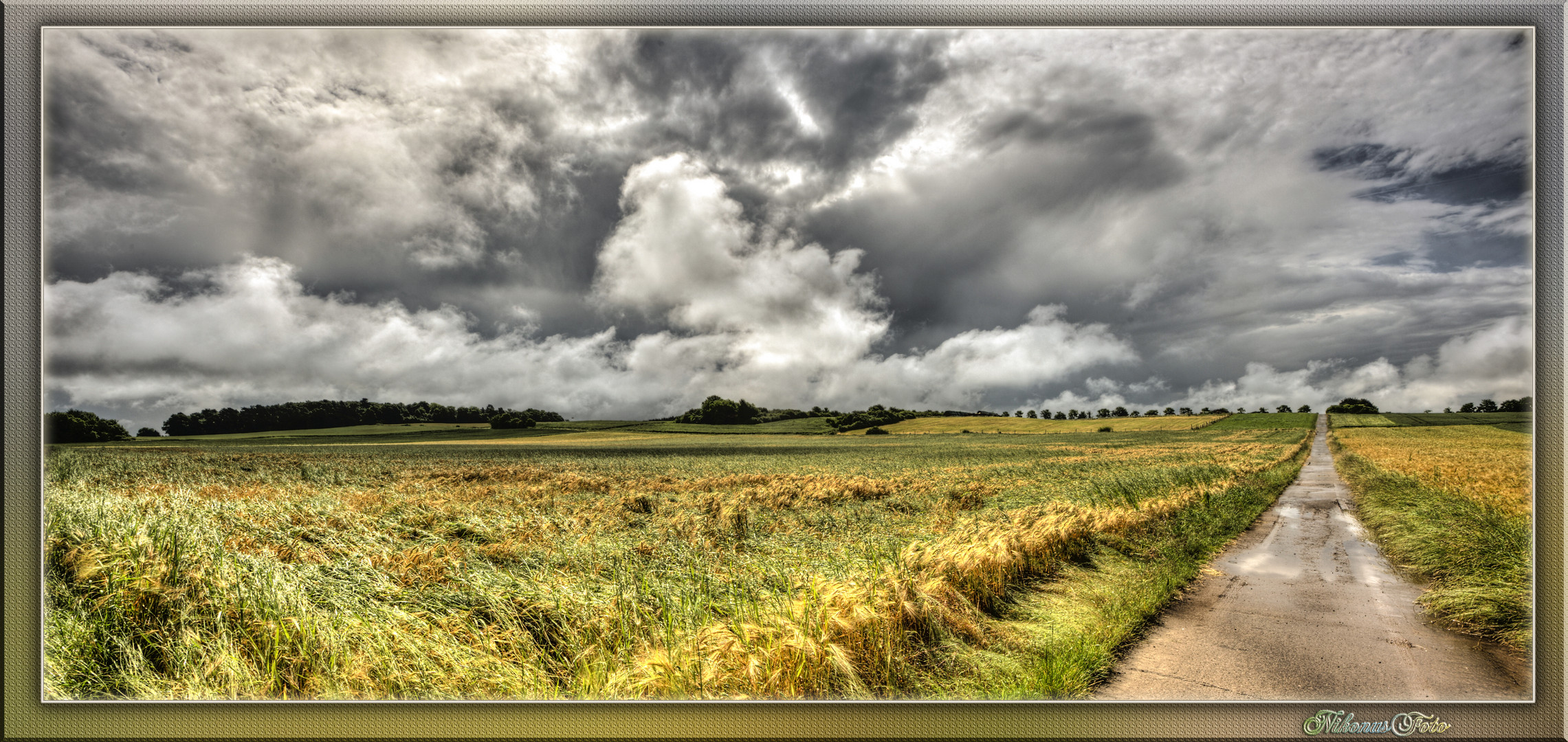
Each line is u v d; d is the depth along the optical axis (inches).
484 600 215.5
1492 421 3065.9
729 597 216.1
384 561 261.6
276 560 246.8
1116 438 2822.3
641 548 306.3
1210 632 209.0
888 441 2960.1
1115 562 299.9
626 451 2180.1
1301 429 3078.2
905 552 261.0
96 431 2158.0
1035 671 172.9
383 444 2805.1
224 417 3366.1
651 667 171.9
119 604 195.8
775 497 565.3
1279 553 339.6
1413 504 428.1
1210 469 832.3
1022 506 509.0
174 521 251.9
